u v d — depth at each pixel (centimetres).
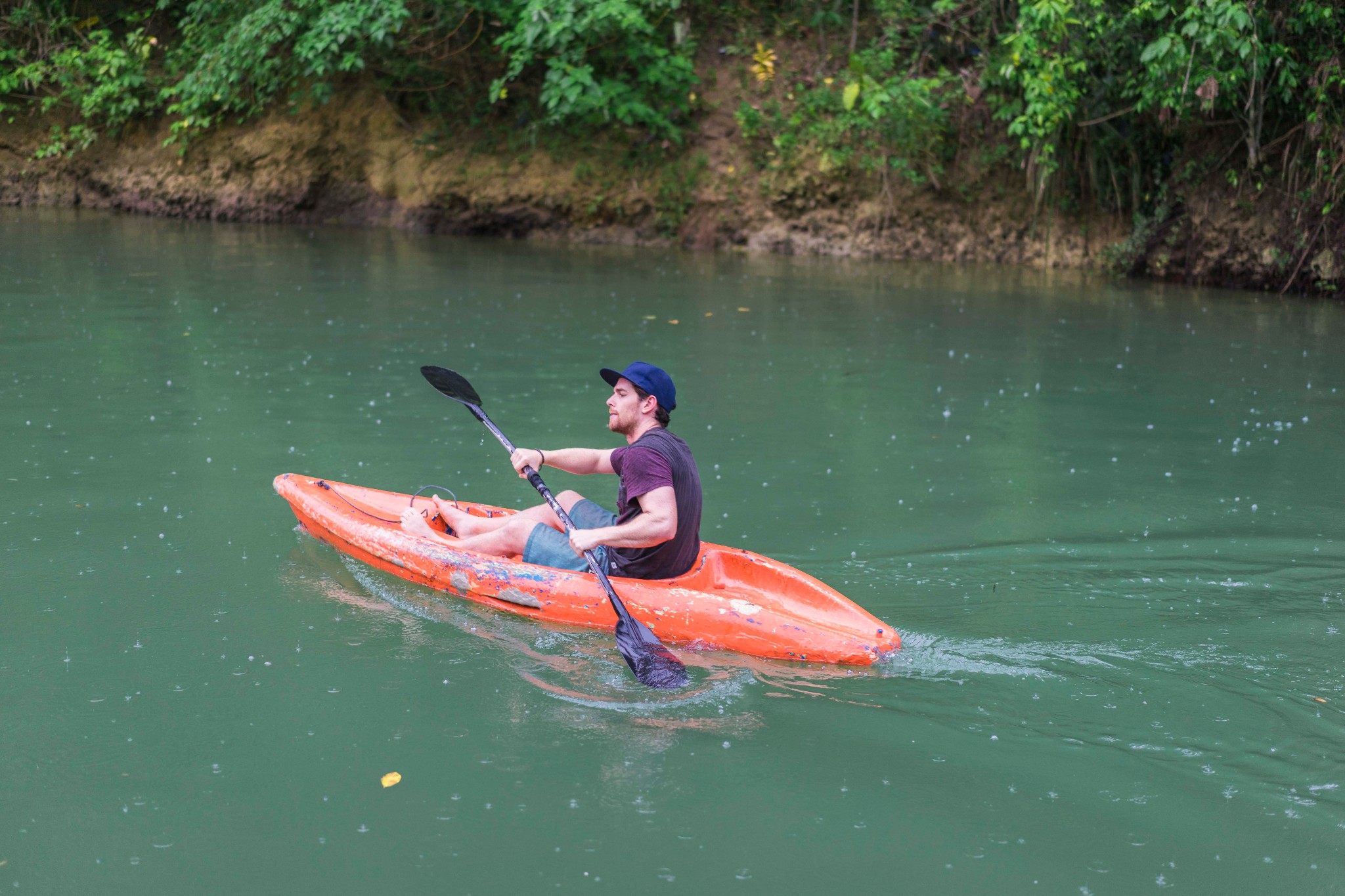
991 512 482
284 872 248
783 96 1363
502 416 606
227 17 1405
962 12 1312
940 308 991
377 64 1425
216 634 361
